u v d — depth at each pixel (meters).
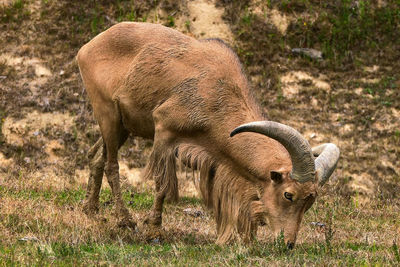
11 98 50.81
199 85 27.58
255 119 27.30
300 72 55.97
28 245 24.36
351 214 36.84
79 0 59.38
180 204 37.81
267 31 58.34
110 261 22.67
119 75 29.59
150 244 27.92
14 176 42.50
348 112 52.88
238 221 27.53
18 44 55.59
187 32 57.72
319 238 30.19
